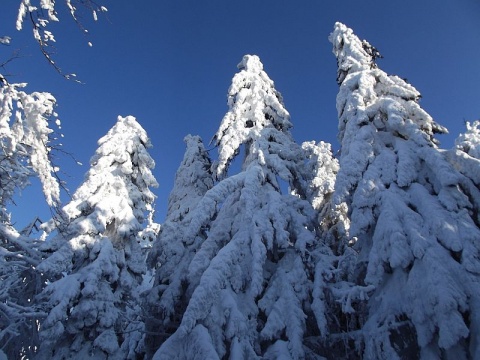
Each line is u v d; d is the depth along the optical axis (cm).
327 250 1331
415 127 1227
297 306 1097
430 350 856
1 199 966
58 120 691
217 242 1293
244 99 1758
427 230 963
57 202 699
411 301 902
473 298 832
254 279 1082
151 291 1501
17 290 1266
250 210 1253
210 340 984
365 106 1365
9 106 584
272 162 1430
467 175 1092
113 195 1731
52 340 1247
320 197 2009
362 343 1053
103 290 1443
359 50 1623
